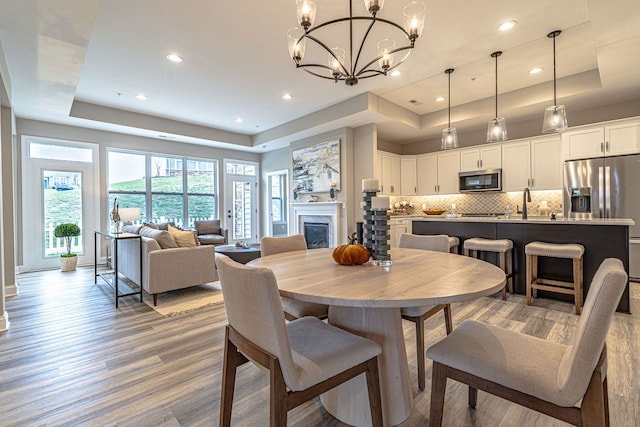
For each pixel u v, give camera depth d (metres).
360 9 2.75
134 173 6.39
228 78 4.17
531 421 1.55
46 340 2.50
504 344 1.27
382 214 1.79
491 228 3.88
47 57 3.04
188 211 7.14
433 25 2.99
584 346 0.96
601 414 0.96
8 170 3.74
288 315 1.95
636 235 4.05
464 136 6.18
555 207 5.20
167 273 3.48
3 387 1.86
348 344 1.32
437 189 6.31
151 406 1.68
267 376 1.99
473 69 3.96
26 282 4.42
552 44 3.37
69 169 5.57
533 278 3.42
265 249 2.44
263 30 3.04
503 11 2.79
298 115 5.86
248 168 8.18
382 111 5.00
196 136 6.48
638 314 2.90
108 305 3.39
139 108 5.41
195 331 2.68
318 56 3.59
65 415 1.61
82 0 2.23
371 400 1.34
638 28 2.64
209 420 1.57
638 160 4.04
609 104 4.54
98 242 5.83
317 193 6.37
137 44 3.28
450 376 1.25
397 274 1.52
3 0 2.21
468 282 1.34
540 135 5.12
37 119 5.16
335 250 1.84
